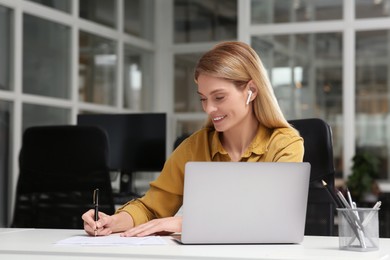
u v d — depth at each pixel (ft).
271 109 7.78
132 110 25.89
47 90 20.27
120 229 7.68
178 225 7.29
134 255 5.98
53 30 20.62
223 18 27.17
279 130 7.84
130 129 17.37
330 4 22.65
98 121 17.56
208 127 8.25
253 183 6.67
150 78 27.55
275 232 6.73
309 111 22.84
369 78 22.47
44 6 19.99
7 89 18.58
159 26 27.78
